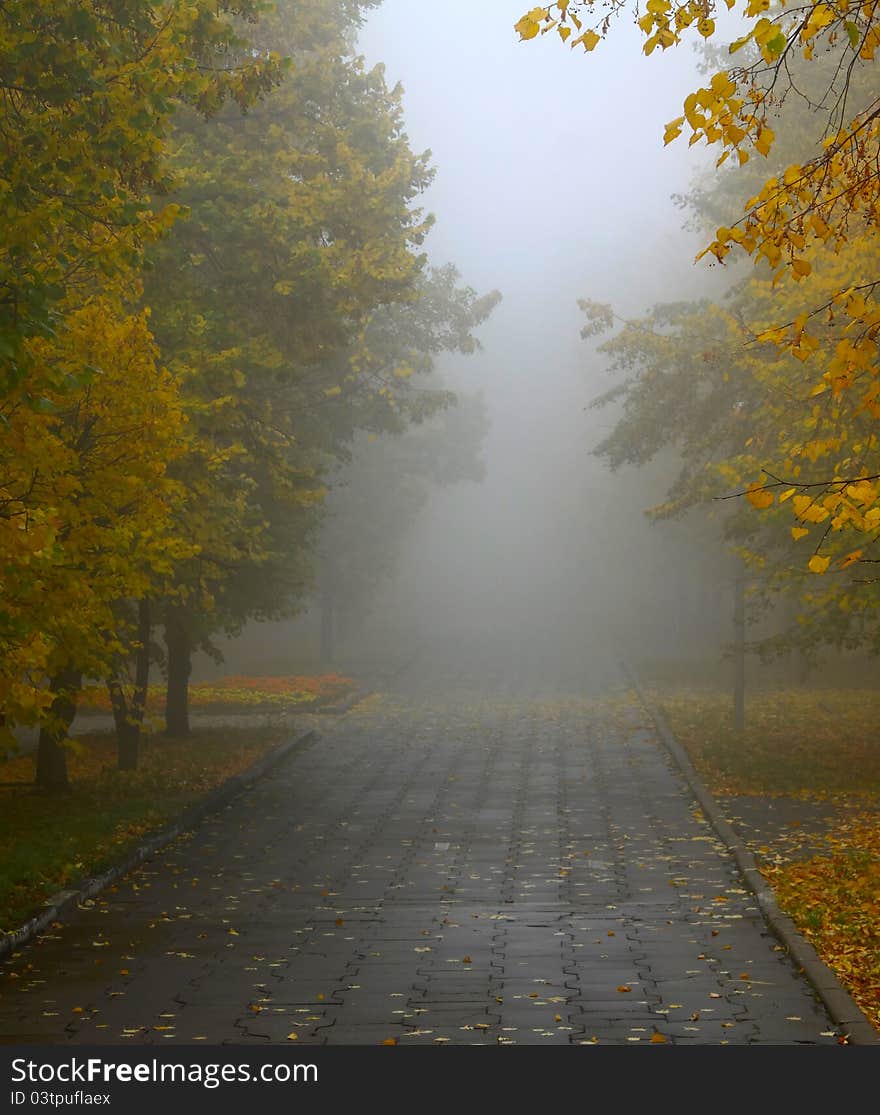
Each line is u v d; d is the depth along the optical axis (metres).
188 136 18.36
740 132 6.49
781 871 13.05
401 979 9.26
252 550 20.23
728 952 9.95
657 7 6.58
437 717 31.59
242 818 17.77
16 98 11.46
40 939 10.66
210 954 10.12
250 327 18.64
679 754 23.16
